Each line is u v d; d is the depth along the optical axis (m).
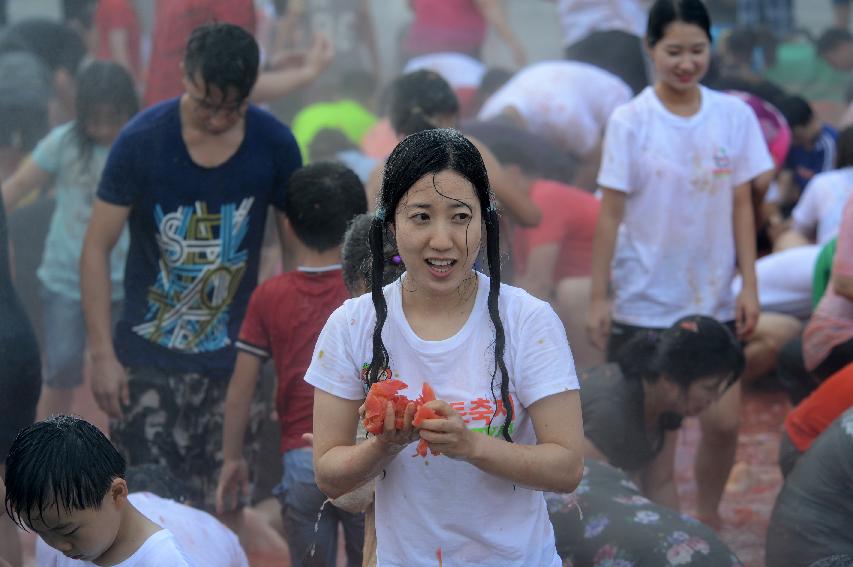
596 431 12.16
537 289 17.39
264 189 12.22
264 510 13.77
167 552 8.05
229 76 11.25
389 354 7.26
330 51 17.30
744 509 14.10
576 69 20.20
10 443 11.40
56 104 20.67
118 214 12.10
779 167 20.23
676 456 15.45
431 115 14.00
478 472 7.28
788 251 18.17
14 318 11.51
